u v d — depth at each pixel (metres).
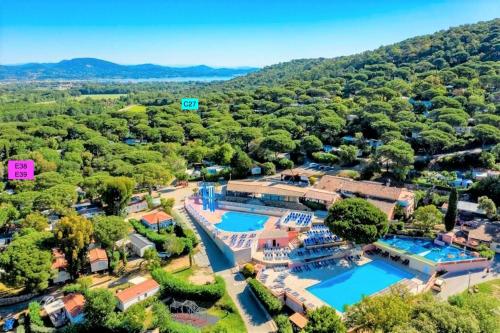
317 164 131.25
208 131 175.00
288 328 55.34
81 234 69.25
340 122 147.50
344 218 74.69
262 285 65.50
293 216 93.31
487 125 119.31
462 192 98.50
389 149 108.19
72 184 111.12
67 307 61.34
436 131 120.12
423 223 82.81
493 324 47.53
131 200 107.94
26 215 92.25
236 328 58.19
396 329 45.34
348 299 63.56
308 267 73.81
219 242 82.56
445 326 45.62
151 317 61.03
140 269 75.38
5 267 64.31
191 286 65.19
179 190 118.88
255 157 138.38
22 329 58.34
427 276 70.06
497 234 77.75
